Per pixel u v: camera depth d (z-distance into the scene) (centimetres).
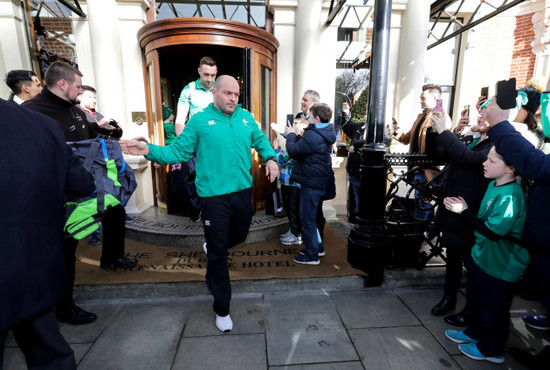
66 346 125
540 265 149
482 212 170
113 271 265
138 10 389
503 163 157
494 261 164
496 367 174
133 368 174
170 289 247
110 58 374
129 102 409
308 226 272
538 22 506
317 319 219
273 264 281
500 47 539
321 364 177
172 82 493
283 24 411
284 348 190
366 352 187
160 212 403
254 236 335
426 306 236
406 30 425
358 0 436
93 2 360
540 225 145
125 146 180
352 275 260
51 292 113
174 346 192
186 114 335
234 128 193
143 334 203
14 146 100
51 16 404
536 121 199
